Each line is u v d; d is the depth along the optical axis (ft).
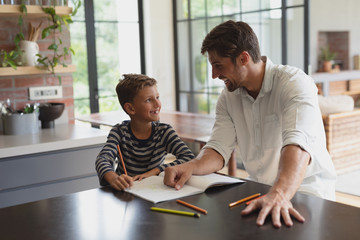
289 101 5.15
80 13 17.28
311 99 5.09
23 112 8.96
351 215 3.67
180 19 19.01
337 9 30.19
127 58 18.62
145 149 5.81
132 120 5.84
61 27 9.87
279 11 14.71
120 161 5.82
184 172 4.83
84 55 17.54
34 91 9.70
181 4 18.88
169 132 5.87
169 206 4.07
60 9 9.30
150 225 3.62
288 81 5.31
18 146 7.70
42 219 3.84
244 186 4.63
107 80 18.22
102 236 3.43
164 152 5.93
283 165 4.39
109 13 17.98
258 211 3.87
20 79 9.52
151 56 18.90
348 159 14.85
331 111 14.38
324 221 3.57
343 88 25.90
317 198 4.14
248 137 5.98
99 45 17.88
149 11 18.61
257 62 5.37
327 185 5.70
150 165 5.81
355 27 31.12
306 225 3.50
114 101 18.52
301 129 4.72
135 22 18.66
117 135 5.80
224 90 6.15
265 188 4.52
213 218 3.74
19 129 8.70
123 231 3.52
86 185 8.61
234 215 3.79
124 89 5.72
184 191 4.48
